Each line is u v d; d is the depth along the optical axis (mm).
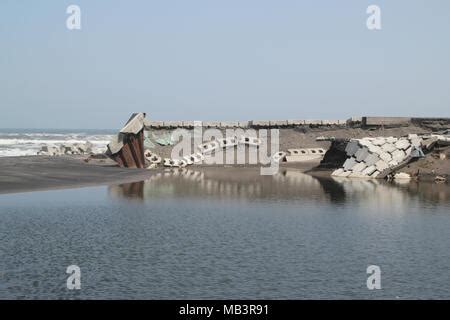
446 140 54781
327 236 25594
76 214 31188
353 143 58469
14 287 17641
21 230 26250
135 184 47656
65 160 70938
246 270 19703
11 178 47688
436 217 31000
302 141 78250
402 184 49000
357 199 38812
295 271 19641
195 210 33344
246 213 32281
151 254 21859
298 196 40500
